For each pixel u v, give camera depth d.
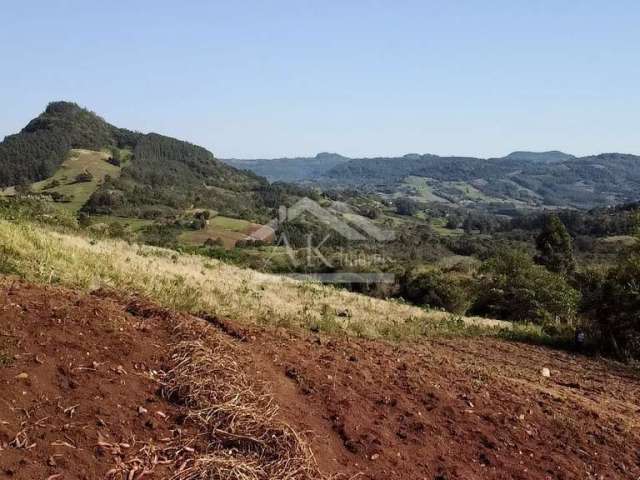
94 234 15.46
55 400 3.52
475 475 4.17
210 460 3.41
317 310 11.01
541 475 4.36
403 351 7.45
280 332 6.58
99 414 3.53
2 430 3.13
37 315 4.38
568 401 6.05
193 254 18.03
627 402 6.98
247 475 3.38
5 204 14.69
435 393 5.25
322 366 5.30
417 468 4.07
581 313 12.49
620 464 4.77
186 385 4.04
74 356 3.99
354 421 4.40
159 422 3.67
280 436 3.76
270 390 4.39
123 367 4.08
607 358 10.52
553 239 34.69
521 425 5.06
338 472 3.74
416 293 22.11
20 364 3.71
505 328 12.76
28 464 2.98
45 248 7.89
